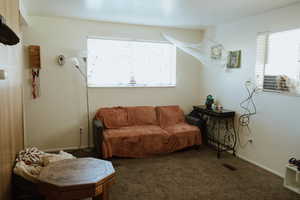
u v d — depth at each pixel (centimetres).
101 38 396
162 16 354
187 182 279
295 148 279
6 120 190
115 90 414
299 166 256
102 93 406
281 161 297
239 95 365
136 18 369
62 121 387
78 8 315
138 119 403
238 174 302
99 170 186
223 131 400
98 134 331
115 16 357
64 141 392
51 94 376
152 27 423
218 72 414
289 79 284
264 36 316
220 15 341
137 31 414
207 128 436
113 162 337
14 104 226
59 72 377
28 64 357
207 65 447
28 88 362
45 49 365
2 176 174
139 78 432
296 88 276
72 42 379
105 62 404
